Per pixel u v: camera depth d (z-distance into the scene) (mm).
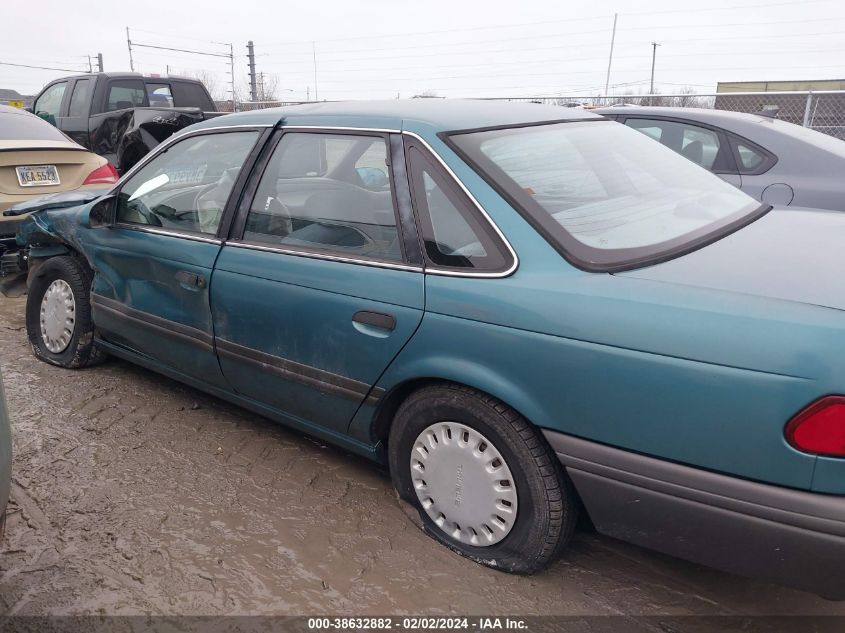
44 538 2725
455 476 2549
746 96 10461
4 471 2076
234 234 3137
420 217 2543
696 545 2113
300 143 3008
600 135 3105
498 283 2301
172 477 3158
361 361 2658
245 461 3299
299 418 3088
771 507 1907
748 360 1880
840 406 1780
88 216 3885
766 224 2773
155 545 2686
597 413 2133
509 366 2268
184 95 10844
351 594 2430
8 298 5945
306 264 2814
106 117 9414
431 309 2430
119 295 3758
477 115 2846
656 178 2957
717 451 1960
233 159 3285
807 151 4977
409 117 2746
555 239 2299
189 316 3338
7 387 4055
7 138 6199
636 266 2232
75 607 2367
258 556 2625
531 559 2414
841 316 1854
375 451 2844
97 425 3633
